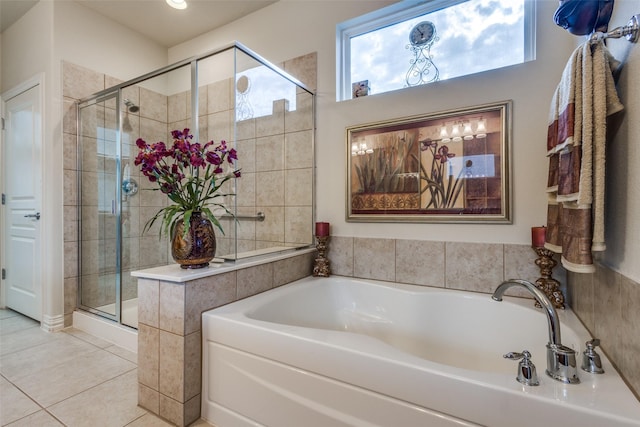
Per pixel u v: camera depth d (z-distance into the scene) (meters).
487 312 1.70
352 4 2.31
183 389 1.38
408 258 2.09
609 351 1.03
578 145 1.04
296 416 1.19
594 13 1.07
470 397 0.90
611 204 1.03
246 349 1.32
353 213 2.28
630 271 0.88
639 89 0.85
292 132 2.41
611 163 1.03
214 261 1.77
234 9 2.73
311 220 2.45
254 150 2.21
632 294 0.87
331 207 2.38
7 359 1.98
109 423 1.40
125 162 2.61
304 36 2.51
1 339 2.29
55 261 2.47
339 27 2.39
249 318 1.40
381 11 2.22
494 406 0.87
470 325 1.74
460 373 0.94
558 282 1.60
